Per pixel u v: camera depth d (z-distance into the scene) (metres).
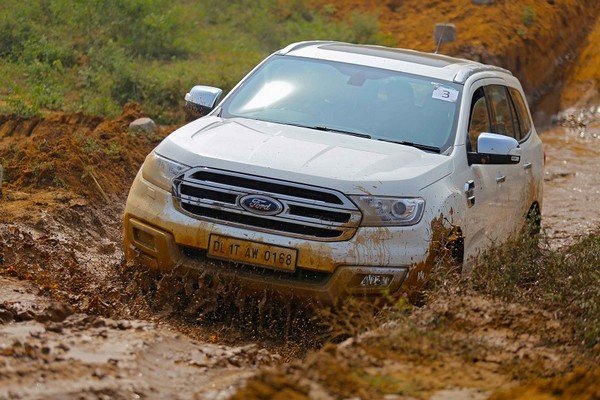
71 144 14.69
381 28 31.58
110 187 14.27
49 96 19.14
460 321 8.07
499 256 9.84
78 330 7.80
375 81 11.21
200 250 9.38
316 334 9.16
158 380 6.94
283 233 9.15
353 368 6.73
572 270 9.73
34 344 7.26
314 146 9.88
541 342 7.81
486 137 10.71
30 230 11.68
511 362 7.18
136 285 9.73
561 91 30.56
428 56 12.25
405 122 10.70
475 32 29.92
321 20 31.34
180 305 9.48
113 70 21.72
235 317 9.37
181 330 9.15
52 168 13.60
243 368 7.58
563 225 17.11
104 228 13.03
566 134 26.48
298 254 9.09
